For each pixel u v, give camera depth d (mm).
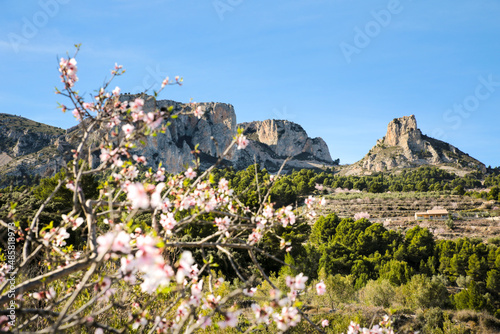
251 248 3152
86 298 4102
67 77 3377
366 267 33188
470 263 32312
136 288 4164
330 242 41844
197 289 3027
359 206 76250
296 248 27734
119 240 2123
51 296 2855
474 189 149125
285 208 3791
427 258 39125
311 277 26156
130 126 3088
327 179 121938
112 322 3900
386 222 62438
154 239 2000
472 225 57031
